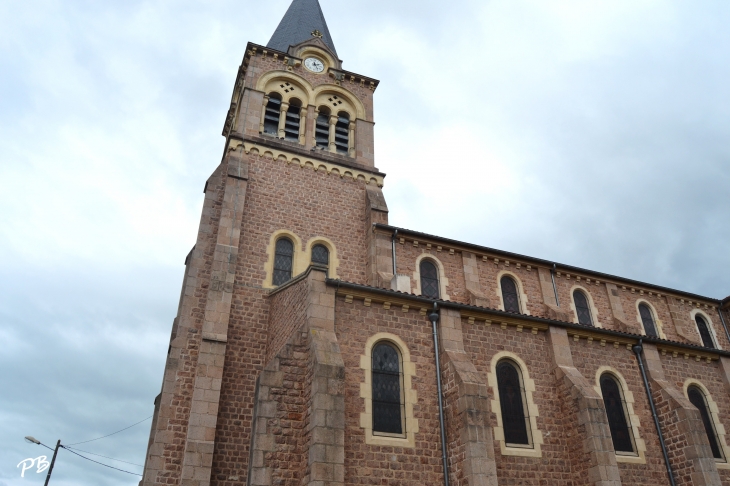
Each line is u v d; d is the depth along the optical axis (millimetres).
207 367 18094
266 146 25672
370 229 24547
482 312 18281
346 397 15297
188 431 16641
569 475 16734
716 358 22219
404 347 16859
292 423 14531
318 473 13156
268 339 19953
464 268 24828
